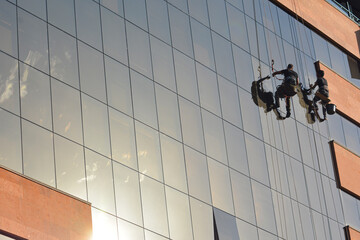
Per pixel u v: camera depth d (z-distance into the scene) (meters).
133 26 36.47
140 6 37.38
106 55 34.31
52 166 29.61
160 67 36.84
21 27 30.98
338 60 50.72
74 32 33.22
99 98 32.97
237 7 43.75
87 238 29.61
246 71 42.12
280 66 44.97
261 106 41.97
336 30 51.28
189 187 35.16
